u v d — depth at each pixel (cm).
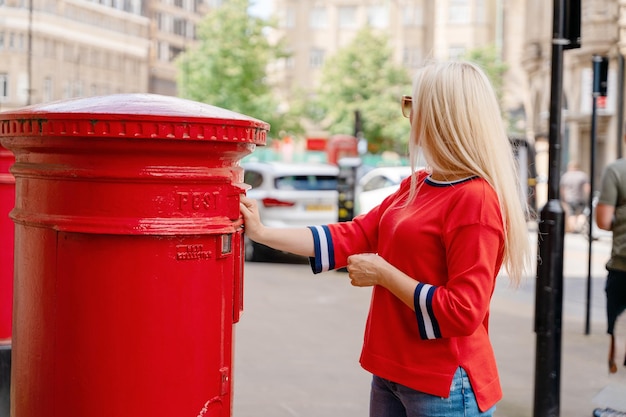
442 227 213
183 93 4081
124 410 193
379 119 4275
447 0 5347
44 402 200
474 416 217
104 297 191
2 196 390
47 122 186
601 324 797
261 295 952
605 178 541
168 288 192
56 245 195
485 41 5316
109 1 4225
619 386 550
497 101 224
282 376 569
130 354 192
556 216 452
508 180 218
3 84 3538
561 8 448
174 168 191
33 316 203
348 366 603
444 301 206
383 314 224
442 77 219
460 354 215
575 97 2991
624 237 542
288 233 239
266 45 4047
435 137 217
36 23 3562
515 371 599
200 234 194
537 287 457
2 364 373
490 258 208
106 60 4191
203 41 4038
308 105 4647
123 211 190
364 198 1220
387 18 5569
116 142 185
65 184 193
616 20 2772
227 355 206
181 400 196
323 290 1005
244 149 204
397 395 225
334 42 5938
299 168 1377
